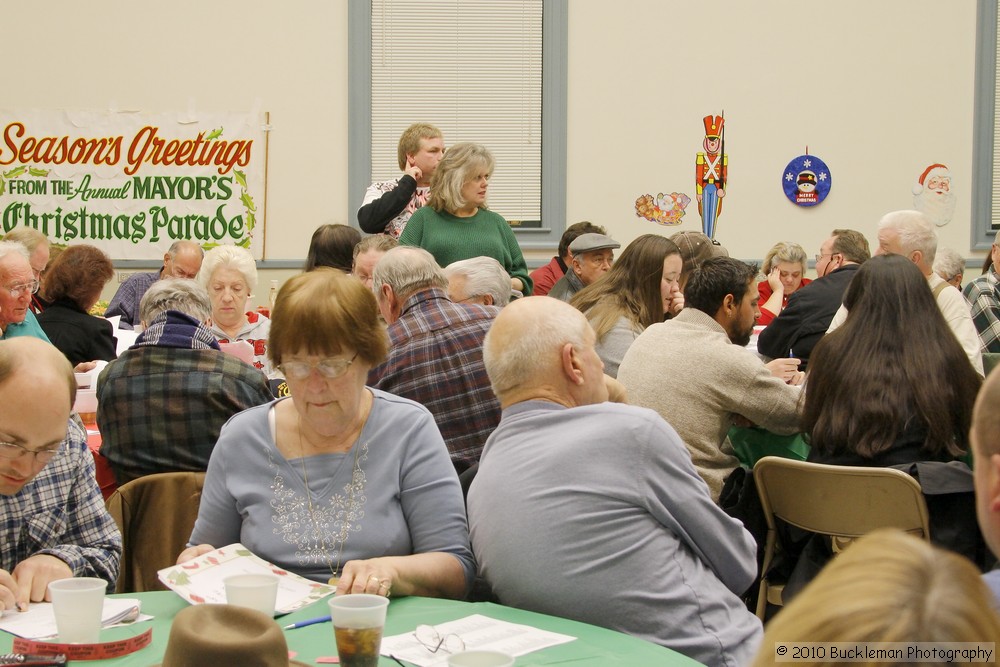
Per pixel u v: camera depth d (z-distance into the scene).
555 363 1.92
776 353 4.30
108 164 6.75
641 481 1.81
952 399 2.56
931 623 0.61
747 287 3.10
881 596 0.63
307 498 1.89
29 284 3.70
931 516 2.47
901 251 4.11
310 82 6.86
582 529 1.80
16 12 6.66
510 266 4.60
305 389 1.82
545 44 6.99
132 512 2.27
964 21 7.28
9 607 1.64
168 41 6.76
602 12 7.04
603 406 1.88
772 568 2.78
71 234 6.77
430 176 5.00
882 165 7.29
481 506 1.89
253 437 1.93
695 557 1.88
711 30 7.12
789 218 7.25
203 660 1.15
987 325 4.91
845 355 2.64
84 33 6.71
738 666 1.79
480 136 7.01
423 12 6.92
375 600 1.40
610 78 7.07
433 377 2.85
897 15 7.24
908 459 2.56
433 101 6.96
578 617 1.81
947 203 7.34
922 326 2.61
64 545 1.89
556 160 7.04
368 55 6.88
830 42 7.21
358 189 6.91
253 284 4.08
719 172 7.04
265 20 6.81
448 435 2.86
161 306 2.97
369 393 1.99
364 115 6.89
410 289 2.98
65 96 6.72
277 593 1.68
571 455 1.83
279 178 6.88
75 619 1.45
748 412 2.97
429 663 1.44
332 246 4.38
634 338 3.58
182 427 2.72
